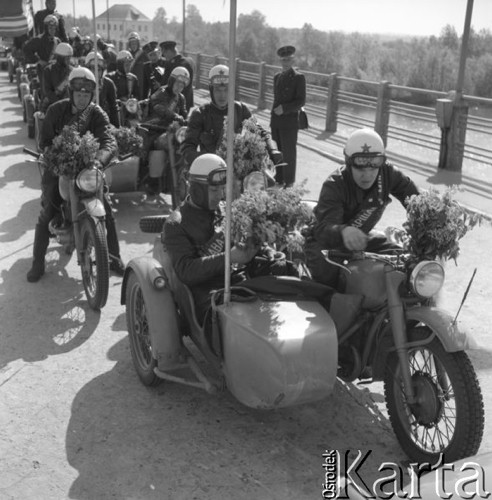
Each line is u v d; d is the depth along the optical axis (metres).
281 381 3.71
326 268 4.18
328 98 15.73
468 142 13.08
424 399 3.79
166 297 4.43
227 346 3.90
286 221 4.04
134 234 8.20
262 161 6.29
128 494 3.67
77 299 6.30
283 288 4.09
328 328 3.81
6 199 9.62
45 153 6.04
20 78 19.14
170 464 3.92
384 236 4.39
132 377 4.90
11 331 5.65
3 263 7.19
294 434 4.22
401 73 29.14
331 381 3.81
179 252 4.33
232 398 4.61
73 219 6.04
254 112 19.19
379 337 3.95
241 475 3.83
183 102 9.12
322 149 13.63
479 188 10.35
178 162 8.50
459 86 11.27
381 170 4.29
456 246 3.84
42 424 4.32
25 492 3.69
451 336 3.55
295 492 3.68
